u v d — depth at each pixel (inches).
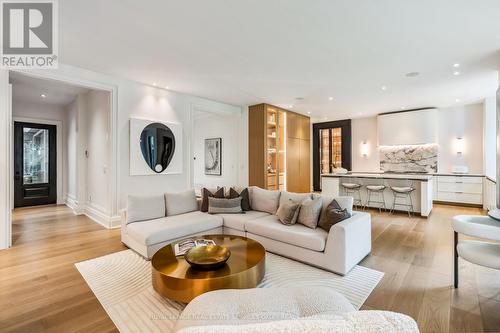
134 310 81.7
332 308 50.7
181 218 144.3
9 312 80.9
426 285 96.3
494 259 79.0
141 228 126.9
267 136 260.8
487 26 109.7
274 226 126.4
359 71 164.4
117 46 129.6
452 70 162.4
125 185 184.1
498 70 162.1
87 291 93.4
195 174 339.9
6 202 137.6
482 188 243.6
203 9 97.5
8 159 138.3
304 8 96.7
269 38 121.0
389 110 289.3
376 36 118.6
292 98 236.7
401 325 29.5
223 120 300.0
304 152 318.0
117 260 120.8
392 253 130.0
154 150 197.9
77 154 227.3
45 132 267.7
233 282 81.5
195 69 161.8
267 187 259.8
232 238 117.3
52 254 129.1
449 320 75.3
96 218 201.2
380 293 90.8
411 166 292.8
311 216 123.6
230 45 128.0
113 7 96.3
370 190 237.3
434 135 270.7
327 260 107.2
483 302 84.6
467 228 87.4
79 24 109.0
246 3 93.5
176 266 88.4
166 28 112.0
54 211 237.3
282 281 99.6
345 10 97.9
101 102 195.9
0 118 135.2
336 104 260.8
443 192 265.4
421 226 181.6
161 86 198.4
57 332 71.7
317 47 130.2
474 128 261.6
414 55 139.9
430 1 92.1
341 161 349.7
